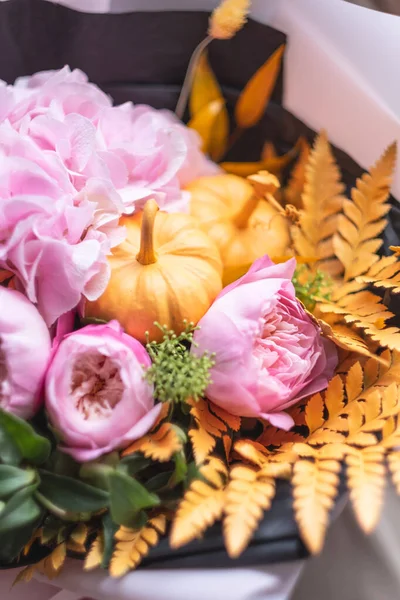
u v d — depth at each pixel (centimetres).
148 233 54
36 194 54
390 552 72
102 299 55
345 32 65
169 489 52
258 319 53
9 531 51
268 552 51
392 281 59
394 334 55
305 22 65
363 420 53
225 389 53
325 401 55
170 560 51
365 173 64
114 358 51
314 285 60
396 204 63
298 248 62
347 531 72
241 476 50
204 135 67
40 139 57
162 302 55
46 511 52
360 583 71
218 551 51
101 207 56
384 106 63
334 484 50
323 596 70
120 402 50
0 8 65
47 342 52
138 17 66
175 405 54
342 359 58
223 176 66
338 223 62
